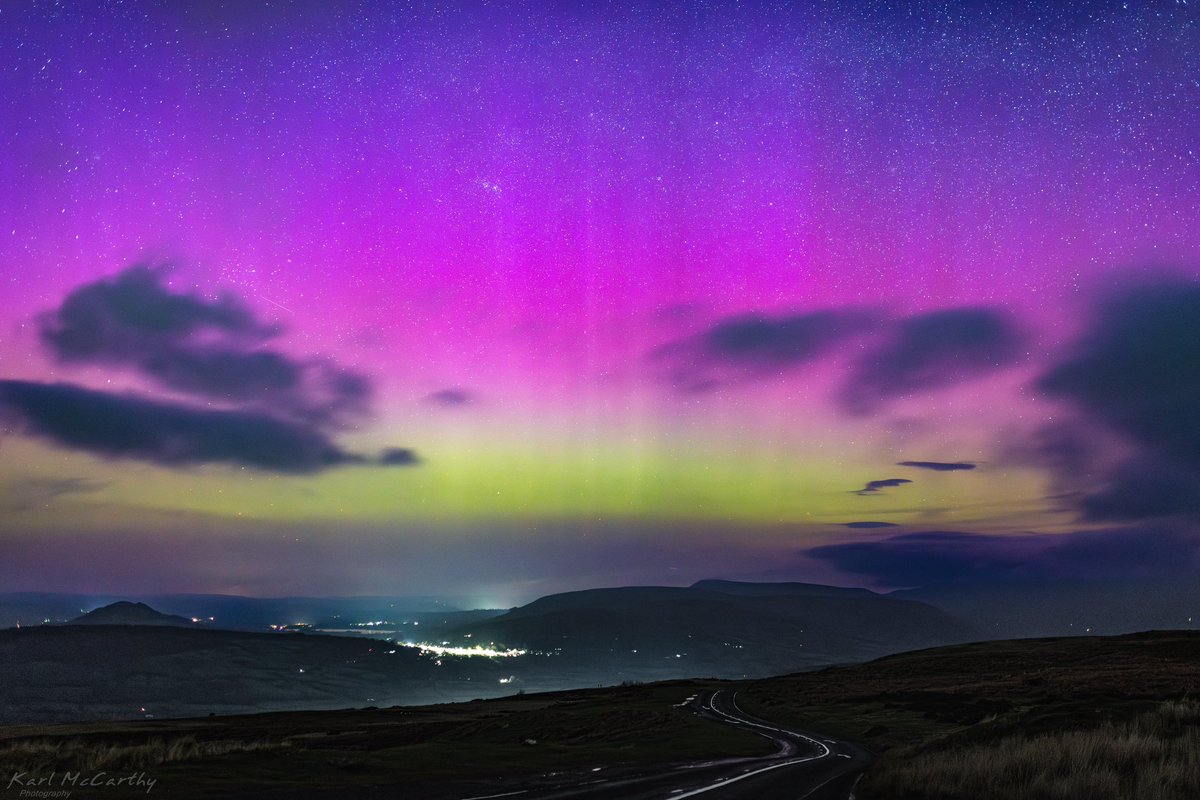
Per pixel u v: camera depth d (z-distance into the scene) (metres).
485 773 30.62
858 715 76.25
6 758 27.16
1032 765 24.55
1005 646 171.62
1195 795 20.12
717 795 24.25
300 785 24.09
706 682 152.88
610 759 40.66
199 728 100.31
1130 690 75.06
